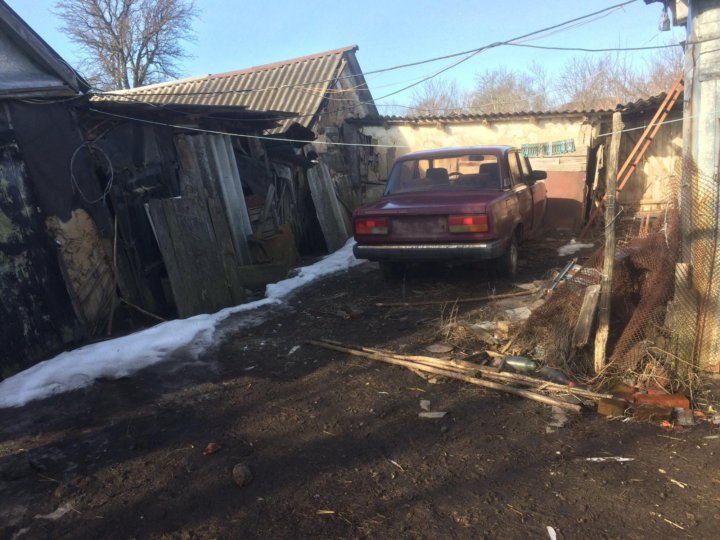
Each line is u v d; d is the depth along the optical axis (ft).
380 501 9.20
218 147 27.30
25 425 12.58
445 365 14.15
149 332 17.46
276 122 33.45
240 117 28.84
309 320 19.06
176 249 20.17
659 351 12.86
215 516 9.05
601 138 35.91
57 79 18.04
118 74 88.43
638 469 9.69
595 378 12.90
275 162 33.30
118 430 12.14
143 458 10.95
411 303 19.74
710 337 12.55
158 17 88.58
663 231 15.44
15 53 16.97
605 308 13.07
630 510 8.64
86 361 15.46
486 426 11.43
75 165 18.67
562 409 11.85
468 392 12.98
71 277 18.12
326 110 40.73
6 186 16.02
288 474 10.12
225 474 10.21
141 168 22.13
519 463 10.05
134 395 13.85
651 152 35.94
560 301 15.08
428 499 9.17
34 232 16.79
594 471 9.70
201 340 17.24
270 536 8.48
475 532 8.33
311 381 14.16
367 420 11.98
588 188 35.55
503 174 22.25
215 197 26.30
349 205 38.58
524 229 23.61
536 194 26.53
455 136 40.78
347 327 18.08
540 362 14.05
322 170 33.91
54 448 11.50
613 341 14.06
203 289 20.93
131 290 20.62
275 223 30.86
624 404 11.62
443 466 10.09
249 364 15.51
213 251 21.66
